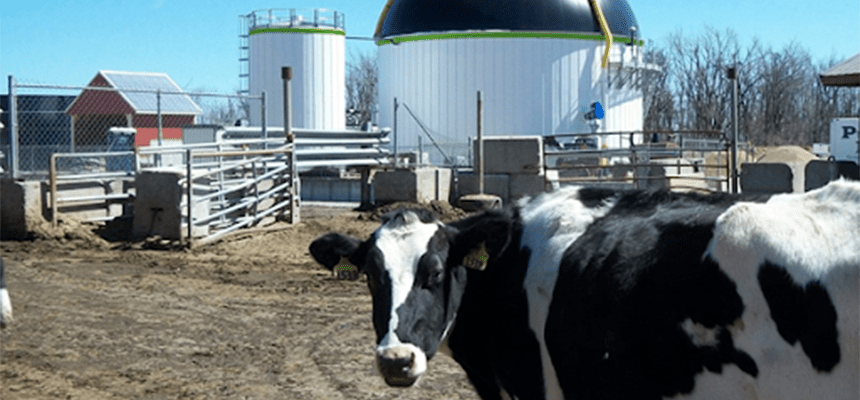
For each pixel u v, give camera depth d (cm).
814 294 339
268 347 915
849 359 330
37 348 909
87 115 3875
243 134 2039
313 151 2045
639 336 389
